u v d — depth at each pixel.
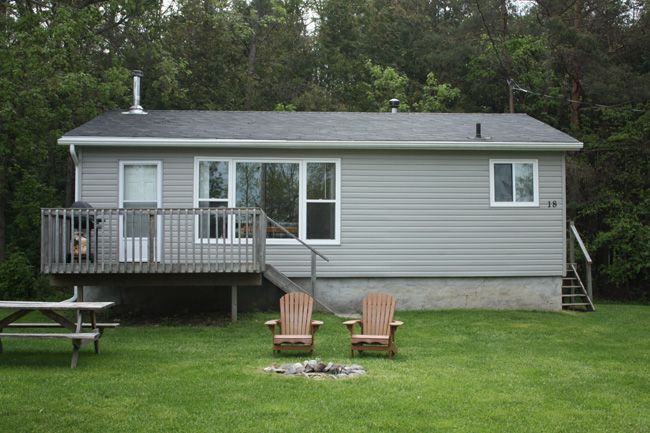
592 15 25.55
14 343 9.98
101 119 14.52
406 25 32.44
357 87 30.81
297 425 5.95
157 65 21.81
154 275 11.91
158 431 5.76
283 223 13.65
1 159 21.12
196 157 13.38
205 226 13.29
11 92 17.69
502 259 14.02
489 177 14.03
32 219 21.27
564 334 11.43
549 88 24.14
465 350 9.77
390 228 13.82
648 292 22.91
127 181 13.27
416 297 13.93
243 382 7.37
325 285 13.75
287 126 14.55
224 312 13.32
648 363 9.08
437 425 6.03
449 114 16.75
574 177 21.30
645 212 20.81
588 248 20.89
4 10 19.58
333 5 32.50
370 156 13.83
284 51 30.42
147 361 8.52
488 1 26.91
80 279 11.80
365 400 6.72
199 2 25.67
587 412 6.55
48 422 5.92
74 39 18.48
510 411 6.50
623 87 22.95
